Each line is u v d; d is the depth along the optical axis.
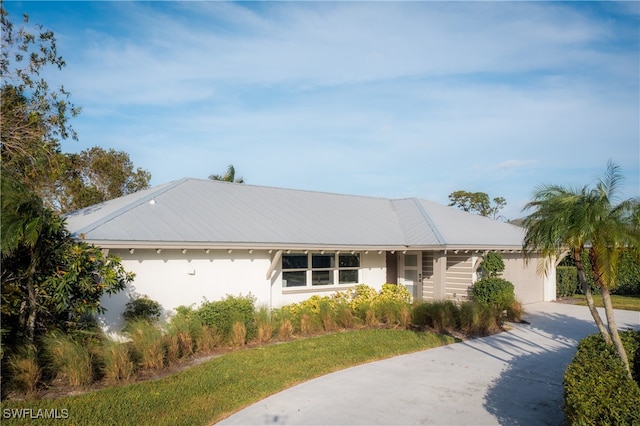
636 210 7.10
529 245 8.14
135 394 7.73
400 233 18.64
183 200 15.20
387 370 9.71
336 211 19.36
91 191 25.39
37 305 8.55
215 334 11.12
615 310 18.98
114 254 11.48
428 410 7.38
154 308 11.75
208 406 7.41
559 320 16.36
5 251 7.56
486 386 8.66
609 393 5.42
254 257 14.28
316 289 16.20
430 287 18.94
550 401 7.83
